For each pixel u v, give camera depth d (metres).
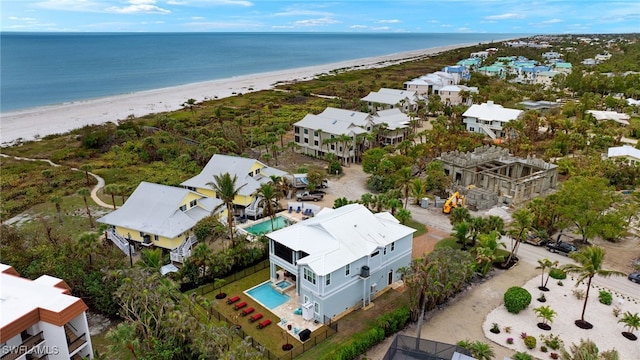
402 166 84.25
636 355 37.97
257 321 43.06
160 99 188.50
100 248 48.38
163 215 57.69
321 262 41.75
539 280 50.56
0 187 82.94
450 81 192.25
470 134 111.88
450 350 33.75
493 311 44.78
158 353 34.81
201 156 96.62
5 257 47.75
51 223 67.62
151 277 38.88
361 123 104.06
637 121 123.44
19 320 30.64
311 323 42.69
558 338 40.19
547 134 114.56
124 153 102.06
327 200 76.31
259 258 54.53
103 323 42.97
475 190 75.25
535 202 62.12
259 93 194.75
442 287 41.91
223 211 65.56
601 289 48.53
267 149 104.81
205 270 50.62
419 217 69.19
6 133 128.50
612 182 80.88
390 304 46.16
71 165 96.69
